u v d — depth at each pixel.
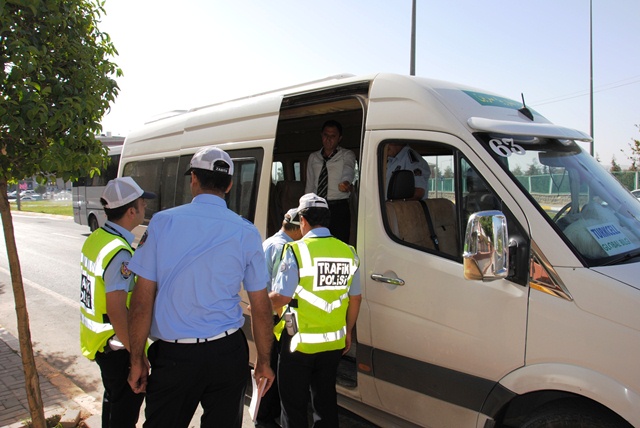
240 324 2.69
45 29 3.11
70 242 17.11
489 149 3.05
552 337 2.62
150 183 6.41
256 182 4.63
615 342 2.44
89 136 3.42
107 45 3.63
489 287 2.87
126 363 3.09
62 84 3.21
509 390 2.78
